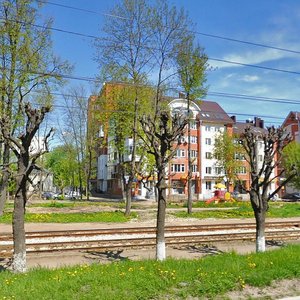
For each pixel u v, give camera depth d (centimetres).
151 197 6378
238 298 793
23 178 1108
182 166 7344
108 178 8262
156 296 777
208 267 988
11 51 2514
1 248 1449
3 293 783
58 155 6906
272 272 920
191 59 2739
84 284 834
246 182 6644
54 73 2630
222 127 7956
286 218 2894
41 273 995
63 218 2550
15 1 2534
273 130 1566
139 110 2988
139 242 1622
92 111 3988
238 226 2091
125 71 2769
